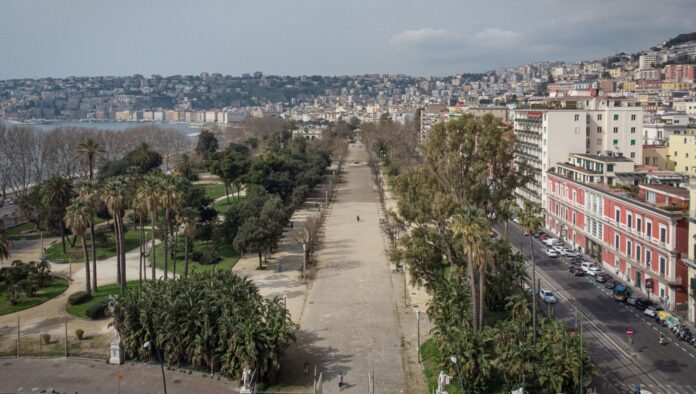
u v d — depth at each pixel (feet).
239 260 543.39
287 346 305.53
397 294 439.63
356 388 293.23
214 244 584.81
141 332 322.34
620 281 438.81
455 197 367.45
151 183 412.98
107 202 409.69
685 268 372.38
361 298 430.61
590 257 504.84
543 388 269.03
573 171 561.84
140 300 327.47
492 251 326.24
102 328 376.07
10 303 422.00
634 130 638.53
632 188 467.93
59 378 305.53
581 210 521.24
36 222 630.74
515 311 319.68
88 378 305.53
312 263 529.45
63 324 383.86
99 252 563.89
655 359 308.60
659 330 348.18
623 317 369.30
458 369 276.00
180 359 319.06
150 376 306.14
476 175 373.20
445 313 322.96
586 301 400.06
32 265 454.81
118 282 464.65
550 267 485.15
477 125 379.55
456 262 381.40
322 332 365.61
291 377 304.71
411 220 380.58
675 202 395.75
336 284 465.88
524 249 542.98
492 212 394.93
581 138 634.84
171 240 554.46
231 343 295.48
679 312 369.30
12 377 307.17
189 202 565.12
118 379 290.56
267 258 549.54
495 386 281.54
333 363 321.93
